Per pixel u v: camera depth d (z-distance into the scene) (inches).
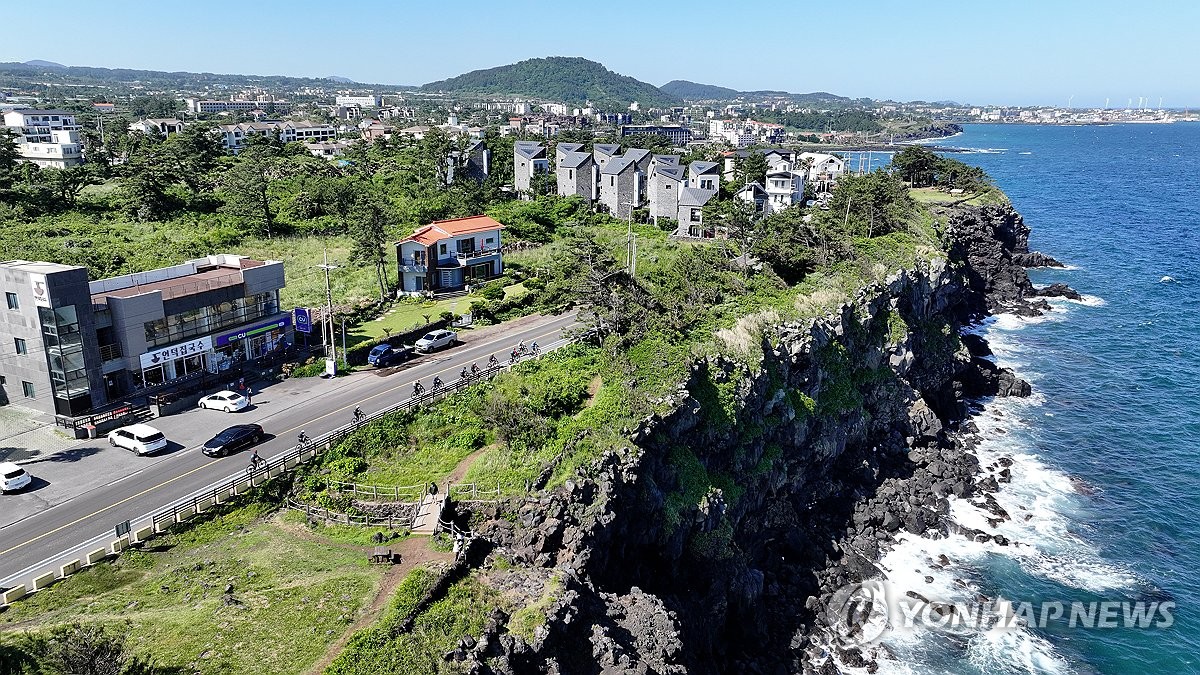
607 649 1417.3
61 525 1563.7
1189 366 3668.8
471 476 1744.6
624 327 2438.5
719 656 1887.3
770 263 3228.3
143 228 4101.9
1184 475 2694.4
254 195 4357.8
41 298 1975.9
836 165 7249.0
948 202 5324.8
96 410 2097.7
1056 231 6865.2
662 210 5152.6
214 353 2447.1
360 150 7012.8
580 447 1801.2
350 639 1249.4
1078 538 2362.2
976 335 4097.0
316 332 2819.9
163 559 1489.9
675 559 1902.1
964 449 2930.6
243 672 1196.5
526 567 1529.3
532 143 6378.0
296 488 1740.9
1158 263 5654.5
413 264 3405.5
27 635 1226.6
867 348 2962.6
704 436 2121.1
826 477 2630.4
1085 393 3408.0
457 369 2514.8
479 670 1230.9
